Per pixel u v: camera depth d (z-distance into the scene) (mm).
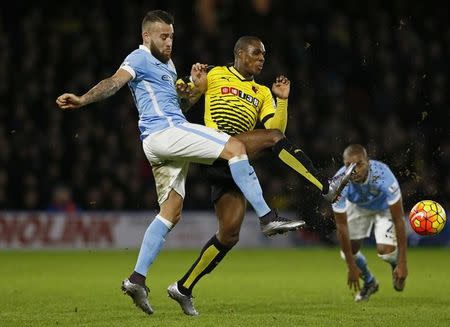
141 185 49812
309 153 51406
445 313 19172
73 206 48812
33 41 56062
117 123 52250
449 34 60188
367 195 23438
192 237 49312
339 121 53219
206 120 19781
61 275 31953
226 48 57125
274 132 18531
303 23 59719
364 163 22422
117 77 17594
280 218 17406
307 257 42406
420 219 18906
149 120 18188
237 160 17578
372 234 50594
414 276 31234
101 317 18406
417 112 55312
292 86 54875
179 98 19000
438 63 57688
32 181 48688
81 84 53625
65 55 55594
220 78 19844
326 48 57500
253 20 59312
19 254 44062
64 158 50781
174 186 18328
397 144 51750
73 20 58719
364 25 59250
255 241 50375
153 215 48875
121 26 58750
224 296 24000
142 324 17000
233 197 19047
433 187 47156
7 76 53781
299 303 21984
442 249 48469
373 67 56781
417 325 17016
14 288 26469
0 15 58844
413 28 60594
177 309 20391
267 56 56875
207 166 19109
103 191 49500
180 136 17766
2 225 46844
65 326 16859
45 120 52156
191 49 56188
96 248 47938
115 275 32000
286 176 48406
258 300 22828
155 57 18531
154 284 28141
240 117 19500
